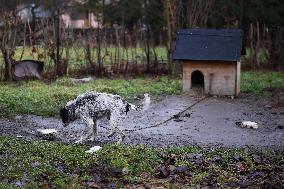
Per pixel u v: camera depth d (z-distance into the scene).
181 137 11.49
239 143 11.06
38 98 14.94
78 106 10.19
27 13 31.06
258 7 31.30
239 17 30.61
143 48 23.53
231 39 16.75
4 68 19.03
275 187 7.47
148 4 32.59
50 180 7.66
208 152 9.66
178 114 13.84
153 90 17.00
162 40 30.25
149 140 11.03
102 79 19.38
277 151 10.02
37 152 9.19
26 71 19.06
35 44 21.44
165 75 20.44
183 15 22.89
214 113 14.17
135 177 7.94
